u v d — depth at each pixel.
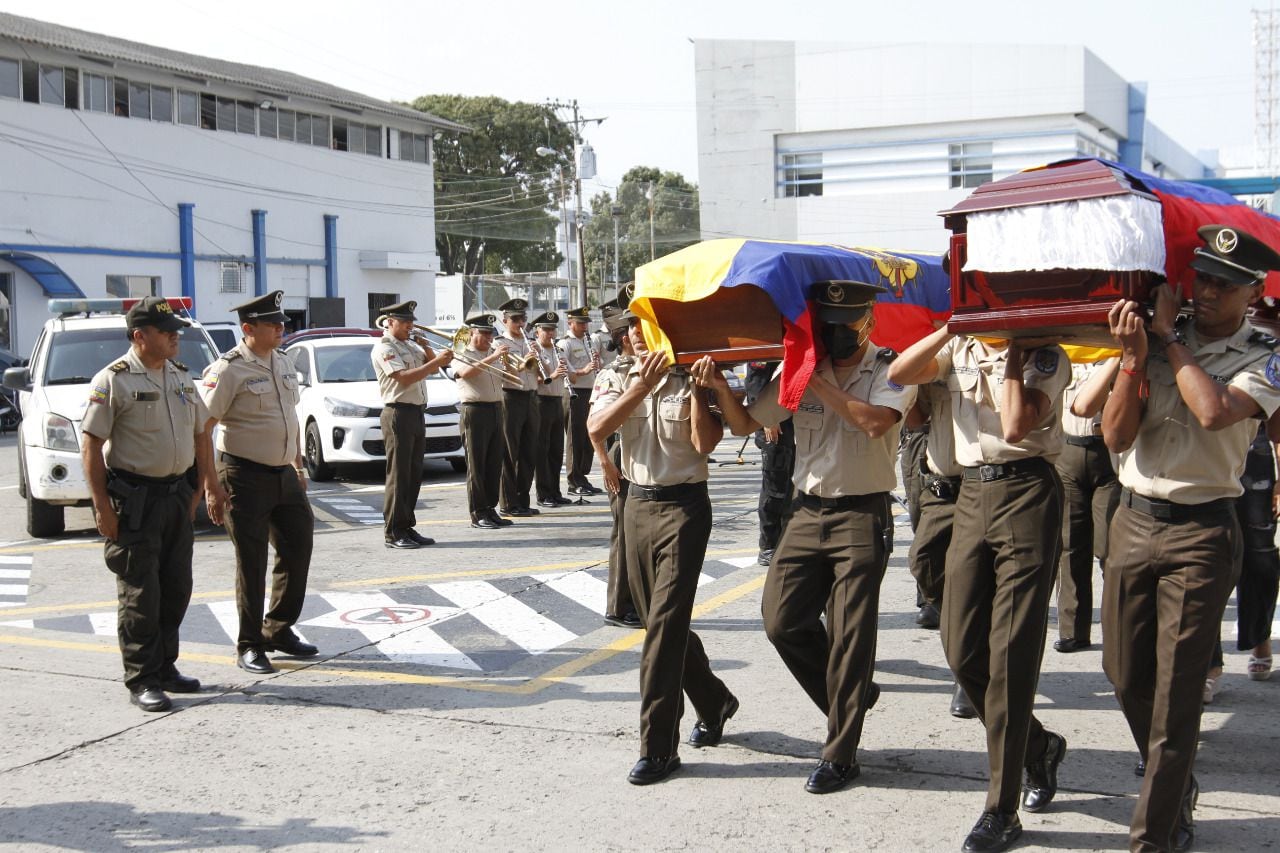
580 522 11.35
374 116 39.75
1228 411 3.60
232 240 34.78
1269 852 3.99
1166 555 3.84
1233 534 3.82
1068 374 4.22
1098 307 3.72
